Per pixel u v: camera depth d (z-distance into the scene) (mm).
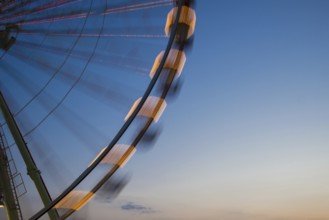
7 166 16688
